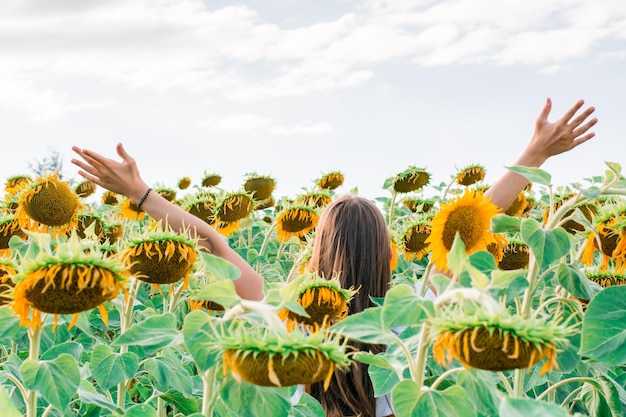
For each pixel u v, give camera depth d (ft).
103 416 10.77
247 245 21.21
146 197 10.07
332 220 10.80
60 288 6.26
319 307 8.43
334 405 9.80
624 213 8.79
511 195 10.52
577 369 11.05
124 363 9.82
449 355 5.36
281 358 5.25
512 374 11.46
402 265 17.63
